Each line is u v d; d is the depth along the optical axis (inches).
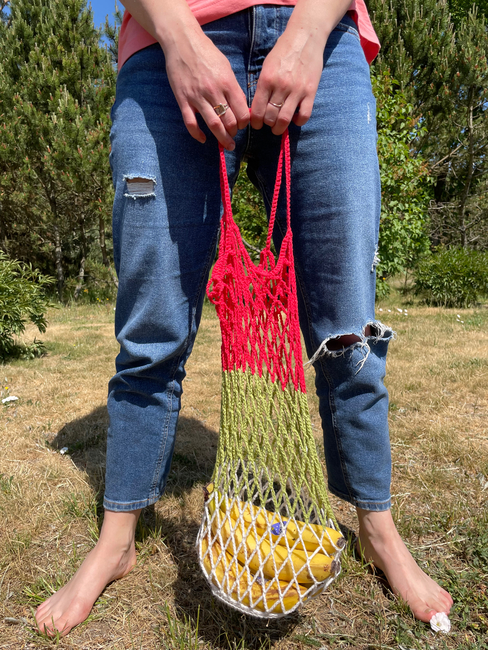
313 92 40.0
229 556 40.3
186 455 84.8
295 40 38.9
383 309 295.4
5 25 380.2
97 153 330.0
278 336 42.4
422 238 391.5
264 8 42.1
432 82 398.3
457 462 80.7
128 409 49.4
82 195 364.5
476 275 302.7
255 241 334.3
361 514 51.6
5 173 358.3
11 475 76.9
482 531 59.4
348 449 49.8
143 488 50.4
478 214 498.6
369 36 52.0
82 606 46.9
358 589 50.4
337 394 49.2
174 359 49.4
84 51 363.3
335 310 46.6
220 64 38.2
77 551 58.2
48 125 338.6
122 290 48.0
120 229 47.0
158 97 44.4
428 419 100.3
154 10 40.1
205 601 49.6
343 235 44.8
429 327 220.5
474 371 135.6
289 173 42.7
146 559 56.1
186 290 47.6
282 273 43.6
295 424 41.0
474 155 446.6
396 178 294.7
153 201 44.8
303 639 44.4
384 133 297.3
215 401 115.8
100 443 91.4
